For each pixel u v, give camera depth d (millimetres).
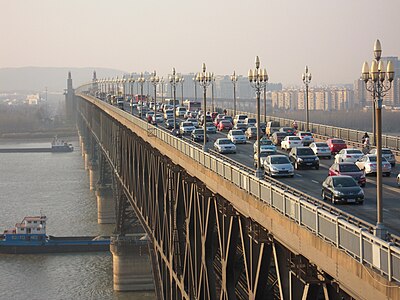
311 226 30172
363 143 78312
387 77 29594
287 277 34562
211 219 49531
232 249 43344
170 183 65750
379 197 29250
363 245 25422
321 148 73500
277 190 34562
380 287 23906
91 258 122750
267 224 35812
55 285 106438
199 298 51500
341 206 41938
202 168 51250
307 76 123000
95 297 101375
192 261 55750
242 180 40969
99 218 151500
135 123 95625
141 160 93125
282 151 80750
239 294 45031
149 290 103750
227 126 115625
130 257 103812
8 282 108500
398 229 34156
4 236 129375
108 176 172375
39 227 128750
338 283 27641
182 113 147125
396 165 65438
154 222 77688
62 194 189875
